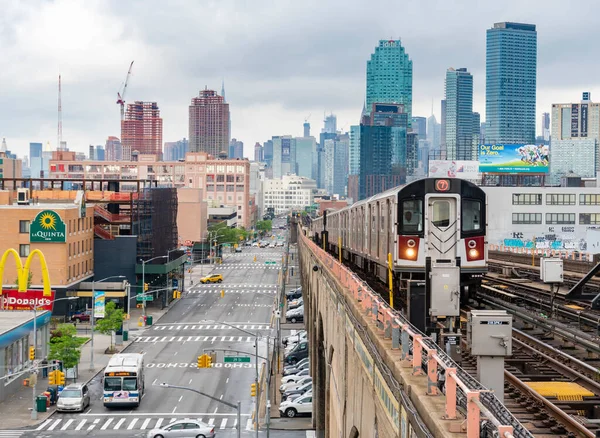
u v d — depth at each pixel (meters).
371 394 16.00
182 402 57.97
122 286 92.62
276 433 50.72
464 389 9.53
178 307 107.56
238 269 163.12
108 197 108.25
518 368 20.92
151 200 108.94
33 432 49.56
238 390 61.62
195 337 84.81
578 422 13.45
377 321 16.92
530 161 137.25
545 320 24.45
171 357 74.06
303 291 98.06
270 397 59.09
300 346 74.00
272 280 142.38
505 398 15.79
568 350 22.83
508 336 13.24
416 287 21.67
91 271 101.12
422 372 12.62
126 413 54.91
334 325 28.12
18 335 60.72
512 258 78.12
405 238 27.89
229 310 104.50
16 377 61.06
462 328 25.09
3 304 69.75
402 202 27.95
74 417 53.72
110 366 56.31
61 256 88.44
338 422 26.03
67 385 62.62
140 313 101.56
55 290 88.44
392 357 13.86
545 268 27.91
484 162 137.88
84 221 97.06
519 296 34.00
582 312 27.14
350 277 23.67
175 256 120.56
